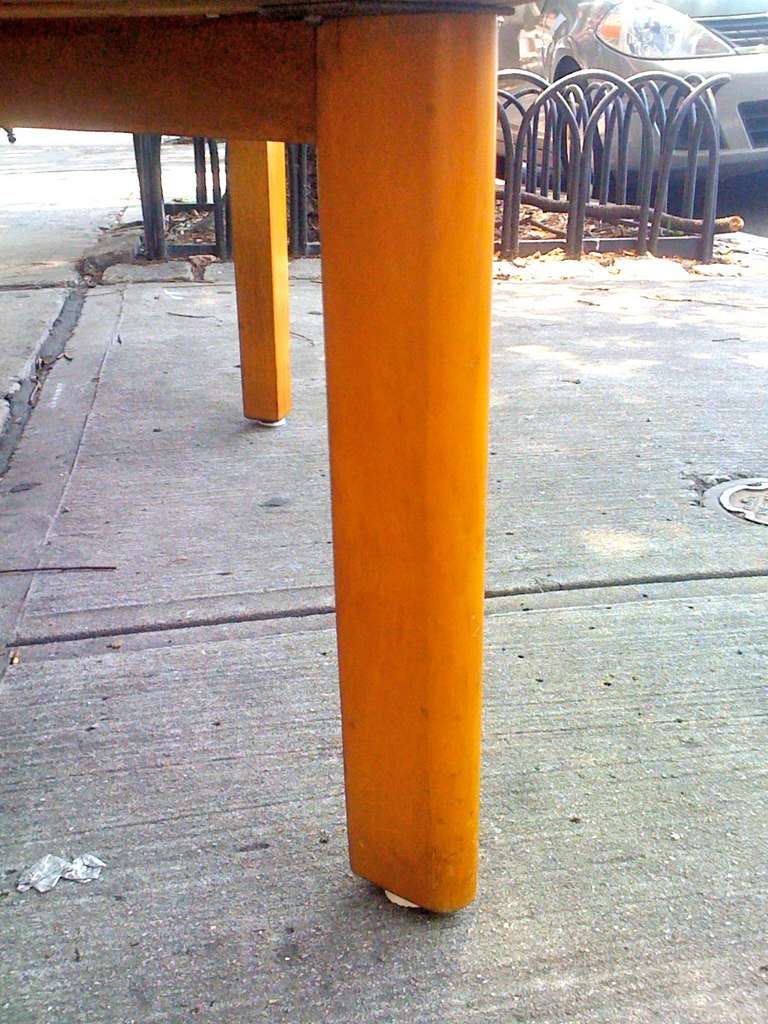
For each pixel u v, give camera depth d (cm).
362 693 99
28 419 260
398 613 93
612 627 162
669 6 556
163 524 198
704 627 162
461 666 94
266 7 76
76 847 115
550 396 280
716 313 384
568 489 216
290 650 155
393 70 75
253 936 102
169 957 100
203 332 343
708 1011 93
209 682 147
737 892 108
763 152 535
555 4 612
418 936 102
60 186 707
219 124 86
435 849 101
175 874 111
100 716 139
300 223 468
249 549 188
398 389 84
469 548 90
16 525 199
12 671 149
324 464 229
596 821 119
